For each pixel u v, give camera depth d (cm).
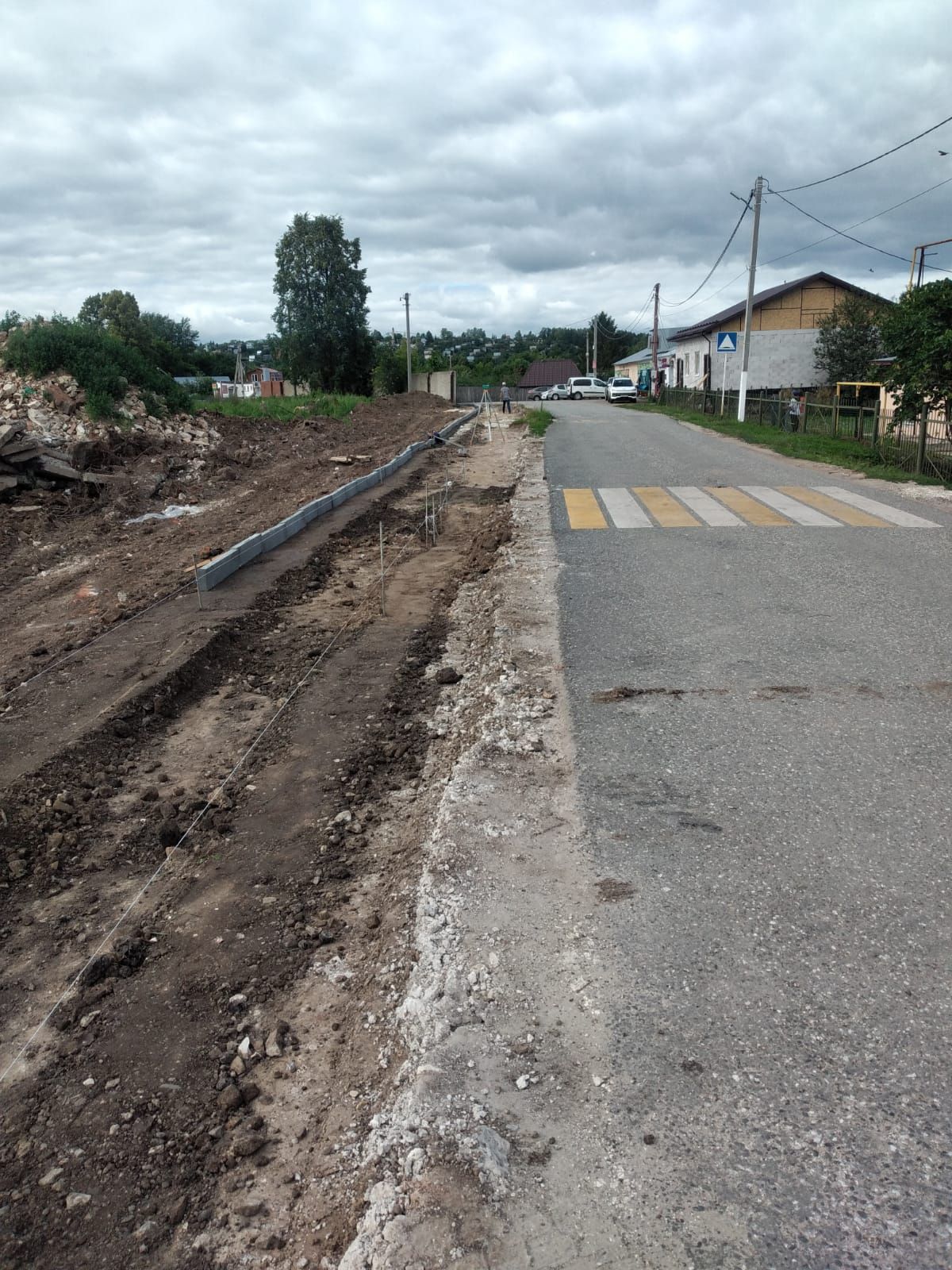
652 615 747
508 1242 212
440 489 1647
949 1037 276
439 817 424
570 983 304
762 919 336
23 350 1841
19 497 1450
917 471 1576
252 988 349
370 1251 213
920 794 432
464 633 795
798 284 4106
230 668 725
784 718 529
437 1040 280
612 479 1564
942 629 690
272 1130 277
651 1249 209
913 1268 204
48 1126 287
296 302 5697
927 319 1562
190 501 1545
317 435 2514
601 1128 245
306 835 466
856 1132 242
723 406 3291
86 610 895
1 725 589
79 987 355
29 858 450
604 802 430
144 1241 243
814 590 816
